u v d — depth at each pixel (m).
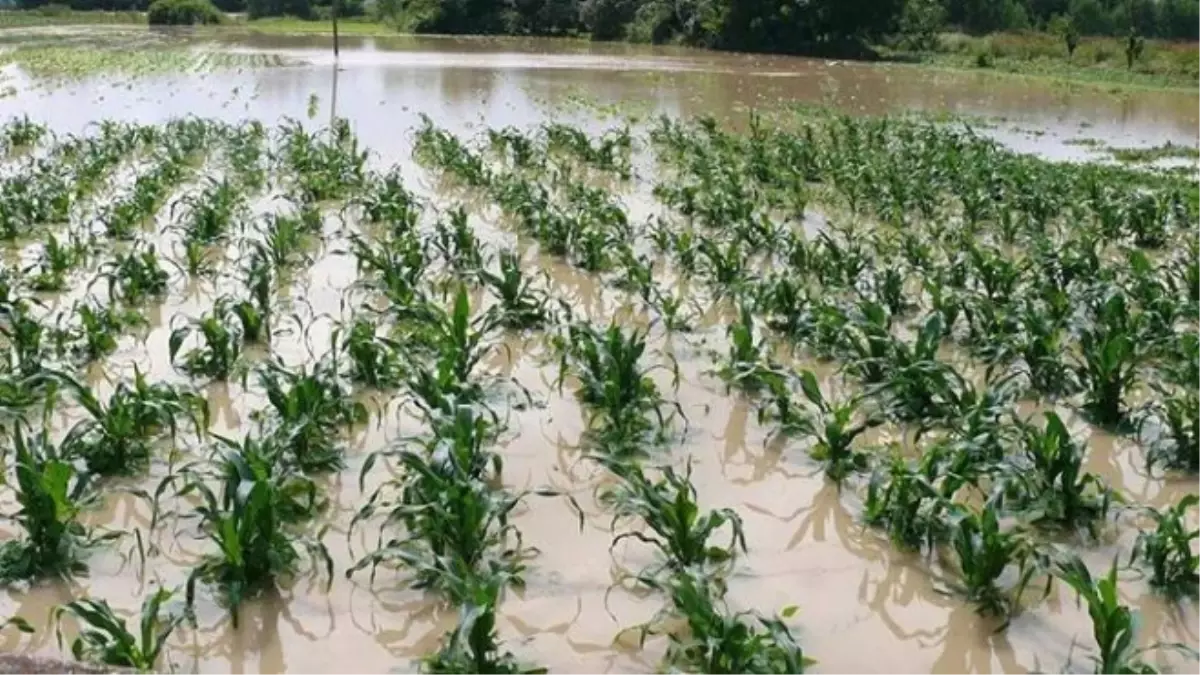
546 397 8.90
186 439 7.84
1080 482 7.08
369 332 8.95
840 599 6.26
